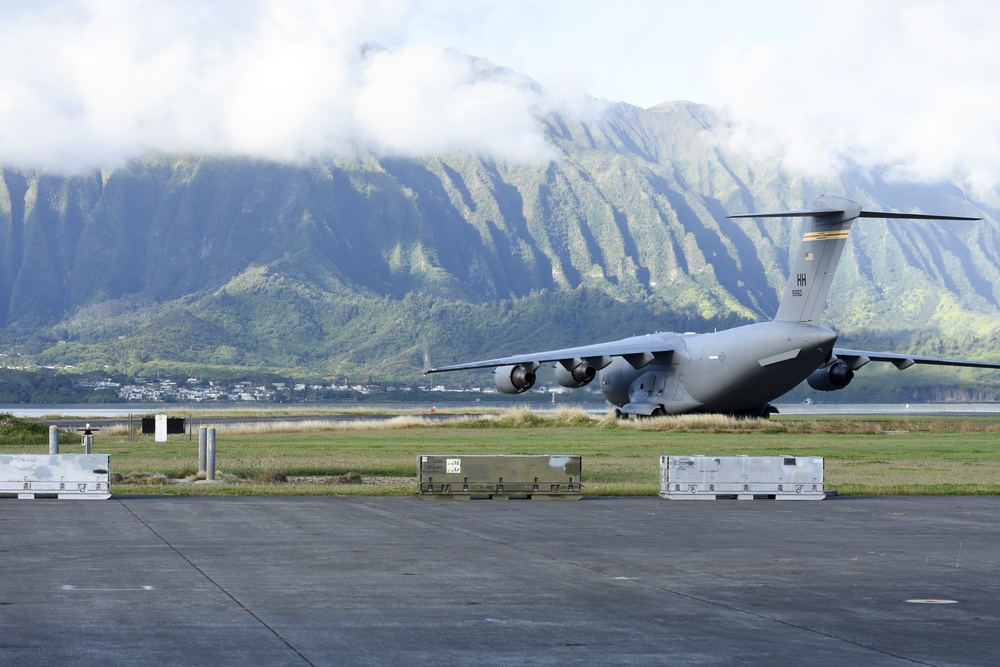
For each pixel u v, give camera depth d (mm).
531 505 27516
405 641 12680
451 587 15977
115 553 18953
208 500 28219
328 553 19094
